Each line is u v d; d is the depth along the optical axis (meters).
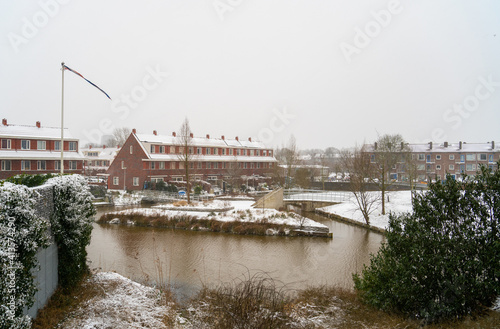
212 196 40.41
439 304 8.23
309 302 10.74
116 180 47.16
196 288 13.63
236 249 20.34
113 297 10.79
